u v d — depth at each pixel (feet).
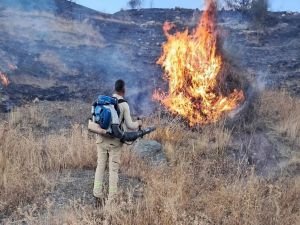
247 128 23.79
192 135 22.61
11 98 30.89
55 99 32.12
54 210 13.23
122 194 13.92
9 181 14.74
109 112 13.52
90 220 11.92
